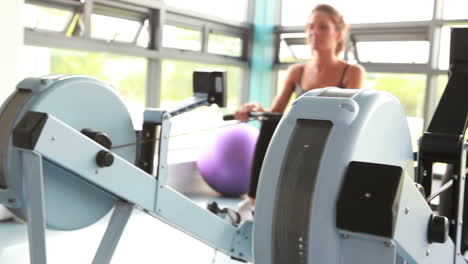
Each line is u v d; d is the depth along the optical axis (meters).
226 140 5.13
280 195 1.21
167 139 2.18
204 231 2.35
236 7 6.25
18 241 3.48
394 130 1.36
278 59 6.39
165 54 5.27
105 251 2.02
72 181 2.03
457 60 1.65
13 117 1.93
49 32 4.23
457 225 1.51
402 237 1.10
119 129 2.18
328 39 2.94
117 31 4.82
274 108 3.22
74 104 2.02
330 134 1.20
